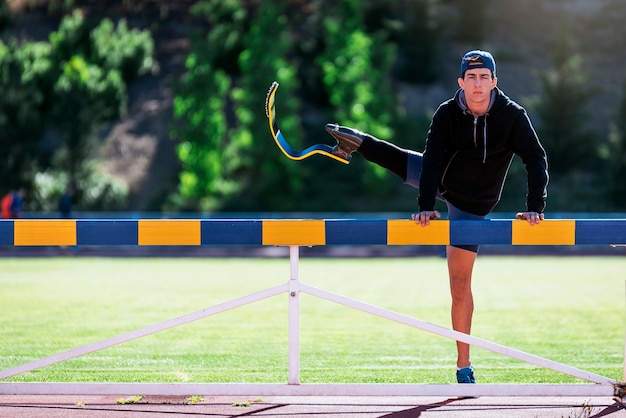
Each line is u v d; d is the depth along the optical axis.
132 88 125.94
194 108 98.06
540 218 13.30
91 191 100.88
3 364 18.66
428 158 13.70
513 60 143.25
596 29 154.88
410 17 138.25
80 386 13.27
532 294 36.62
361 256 69.88
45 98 109.56
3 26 140.75
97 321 26.84
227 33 128.50
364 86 103.88
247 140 100.94
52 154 107.81
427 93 130.75
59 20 144.88
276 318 27.23
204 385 13.27
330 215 96.25
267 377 16.69
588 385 13.30
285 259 66.38
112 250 74.69
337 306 31.12
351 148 14.78
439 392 13.19
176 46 136.25
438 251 73.12
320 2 130.38
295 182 101.12
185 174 98.94
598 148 113.94
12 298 34.66
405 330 24.39
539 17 157.12
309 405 13.09
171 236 12.74
